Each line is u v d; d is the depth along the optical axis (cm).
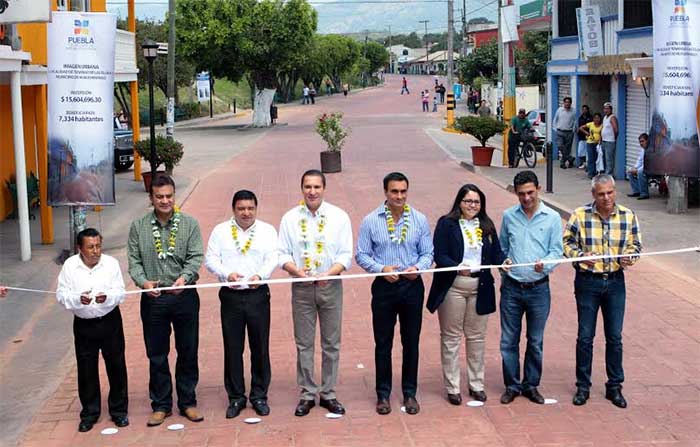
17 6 1010
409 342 732
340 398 772
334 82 9019
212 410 751
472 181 2228
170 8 2481
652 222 1531
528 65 4431
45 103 1502
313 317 733
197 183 2295
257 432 700
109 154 1248
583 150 2325
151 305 714
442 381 812
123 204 1964
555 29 2638
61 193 1255
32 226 1680
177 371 736
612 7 2389
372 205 1872
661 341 920
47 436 706
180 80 5366
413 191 2050
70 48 1212
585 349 745
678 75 1248
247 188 2166
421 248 730
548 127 2467
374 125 4362
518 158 2453
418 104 6594
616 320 739
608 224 734
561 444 665
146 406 768
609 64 2092
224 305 725
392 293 718
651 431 688
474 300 736
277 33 4356
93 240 693
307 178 720
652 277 1188
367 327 991
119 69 2075
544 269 729
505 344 755
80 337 706
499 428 698
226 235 723
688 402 748
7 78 1499
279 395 782
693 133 1239
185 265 721
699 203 1680
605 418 715
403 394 743
